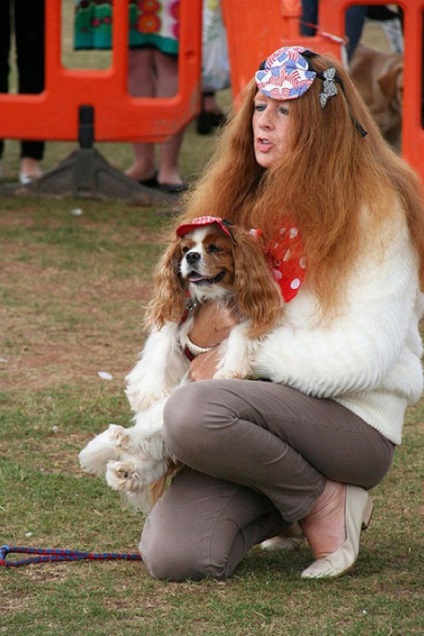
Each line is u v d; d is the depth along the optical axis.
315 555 6.64
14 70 28.17
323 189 6.23
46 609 6.13
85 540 7.18
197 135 23.14
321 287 6.19
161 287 6.50
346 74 6.50
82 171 16.86
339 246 6.19
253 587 6.38
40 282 13.32
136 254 14.44
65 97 16.23
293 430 6.23
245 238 6.20
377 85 16.41
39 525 7.35
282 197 6.27
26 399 9.72
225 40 18.05
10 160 20.86
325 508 6.54
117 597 6.28
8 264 13.95
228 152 6.70
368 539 7.20
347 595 6.30
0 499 7.71
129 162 20.52
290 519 6.44
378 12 17.08
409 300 6.36
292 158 6.27
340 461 6.37
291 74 6.30
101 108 16.25
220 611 6.07
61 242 14.85
